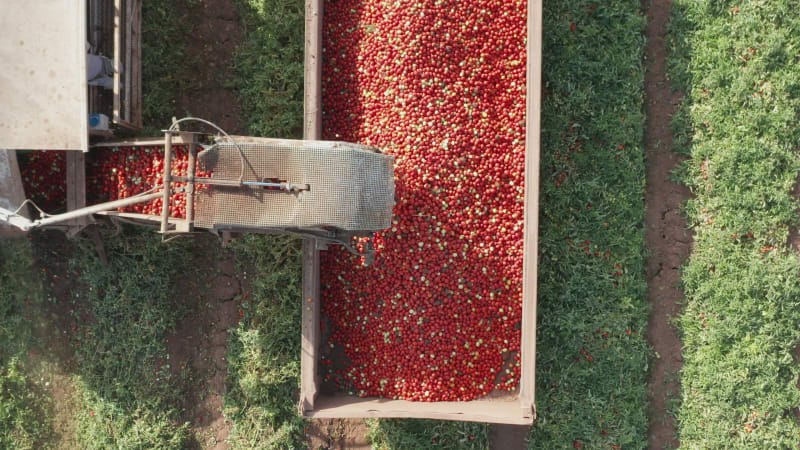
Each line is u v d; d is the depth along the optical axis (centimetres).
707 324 749
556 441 748
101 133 652
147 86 750
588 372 741
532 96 646
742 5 742
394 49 691
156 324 768
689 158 755
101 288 779
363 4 708
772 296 735
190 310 784
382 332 707
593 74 741
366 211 546
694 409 750
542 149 749
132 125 696
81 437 780
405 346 701
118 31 652
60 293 785
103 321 773
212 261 782
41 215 632
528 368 640
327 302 723
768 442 733
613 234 747
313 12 658
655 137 762
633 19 739
